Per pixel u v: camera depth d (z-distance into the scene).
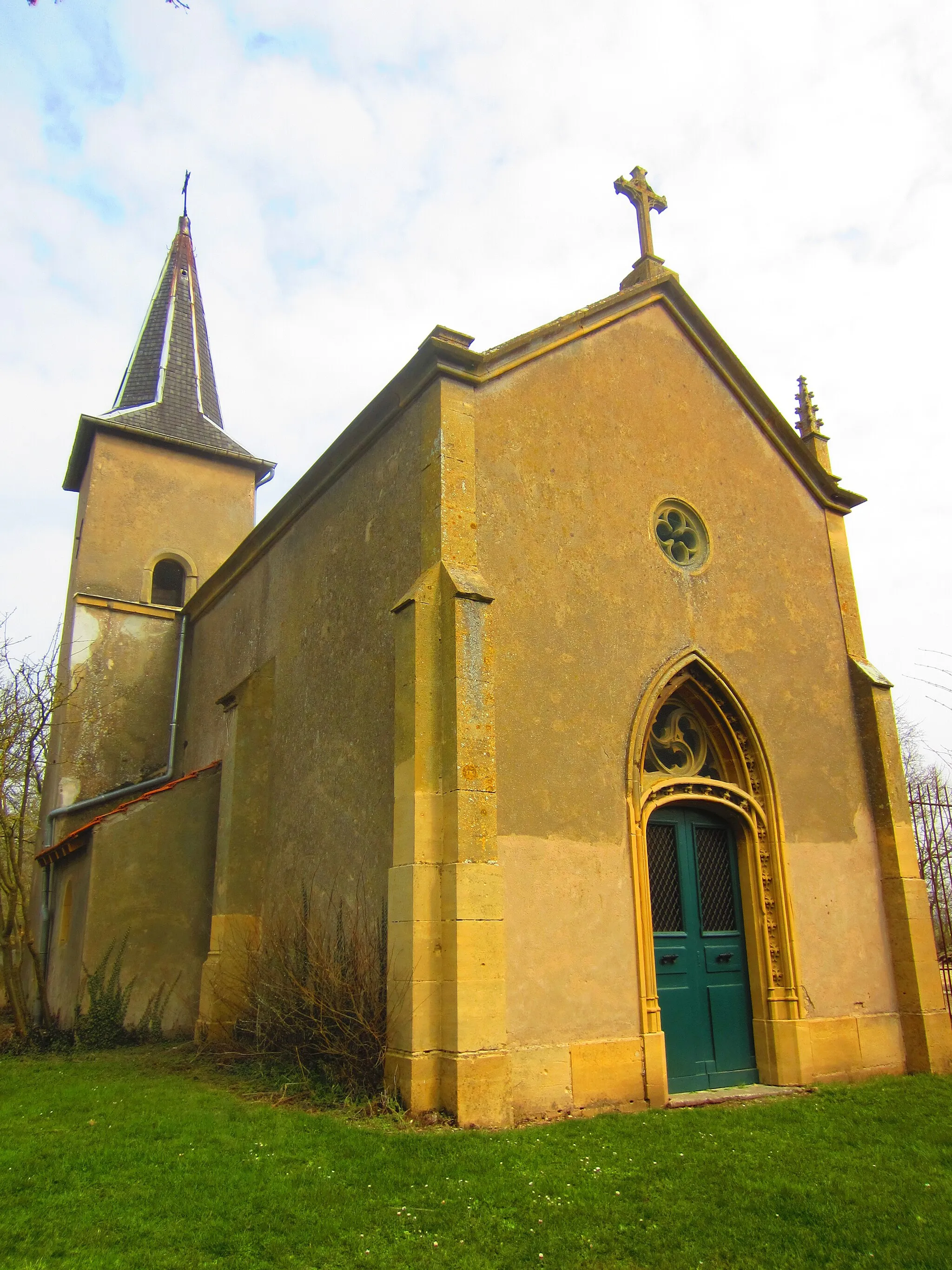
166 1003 11.41
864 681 11.12
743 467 11.23
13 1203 5.02
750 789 9.86
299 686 11.21
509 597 8.44
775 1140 6.60
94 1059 10.06
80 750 16.23
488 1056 6.82
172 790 12.18
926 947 10.20
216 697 14.84
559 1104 7.33
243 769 11.60
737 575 10.59
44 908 14.30
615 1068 7.74
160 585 18.92
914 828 10.76
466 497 8.43
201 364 21.72
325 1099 7.40
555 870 7.95
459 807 7.27
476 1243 4.61
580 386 9.83
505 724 8.04
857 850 10.41
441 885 7.26
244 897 11.12
